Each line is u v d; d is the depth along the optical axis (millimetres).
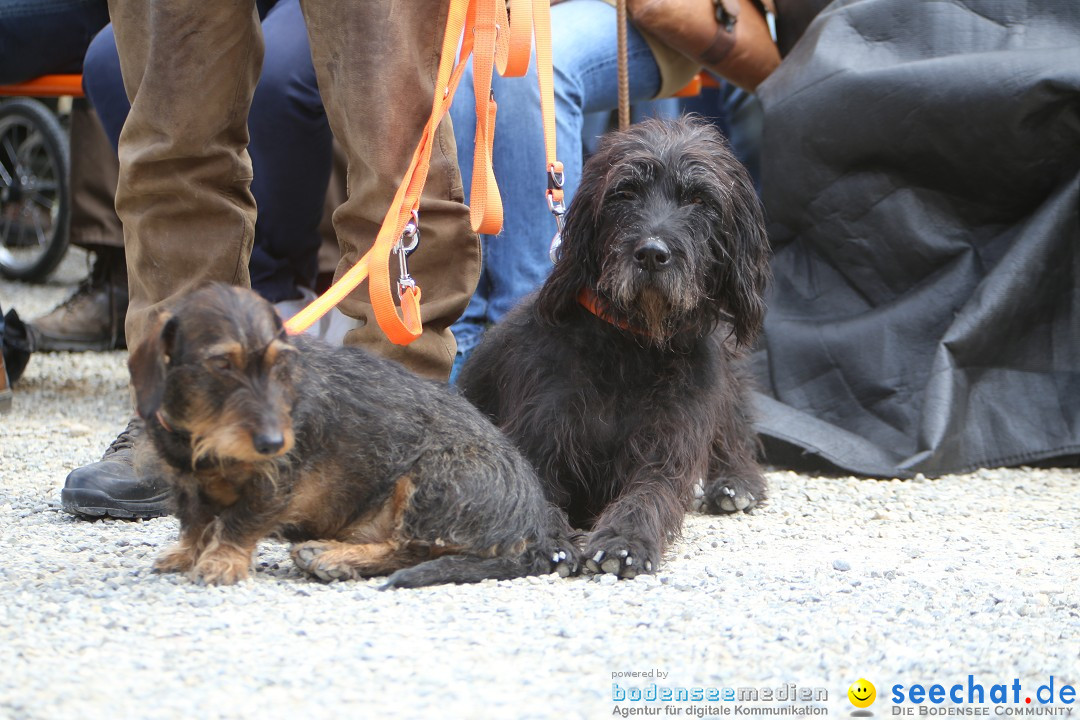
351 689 3568
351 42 5715
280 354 4449
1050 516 6711
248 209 6371
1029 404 8070
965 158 8031
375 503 4969
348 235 6176
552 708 3473
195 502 4777
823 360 8461
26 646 3850
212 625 4113
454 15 5480
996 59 7855
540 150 8336
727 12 8820
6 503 6387
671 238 5555
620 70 7777
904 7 8445
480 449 5082
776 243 8820
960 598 4855
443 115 6172
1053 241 7957
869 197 8352
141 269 6242
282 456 4625
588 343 5895
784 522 6586
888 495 7266
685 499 5766
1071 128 7789
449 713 3408
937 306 8258
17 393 10086
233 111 6004
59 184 15555
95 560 5086
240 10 5797
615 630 4242
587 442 5832
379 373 5102
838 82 8250
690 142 5953
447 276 6336
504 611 4418
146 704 3404
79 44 9953
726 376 6516
